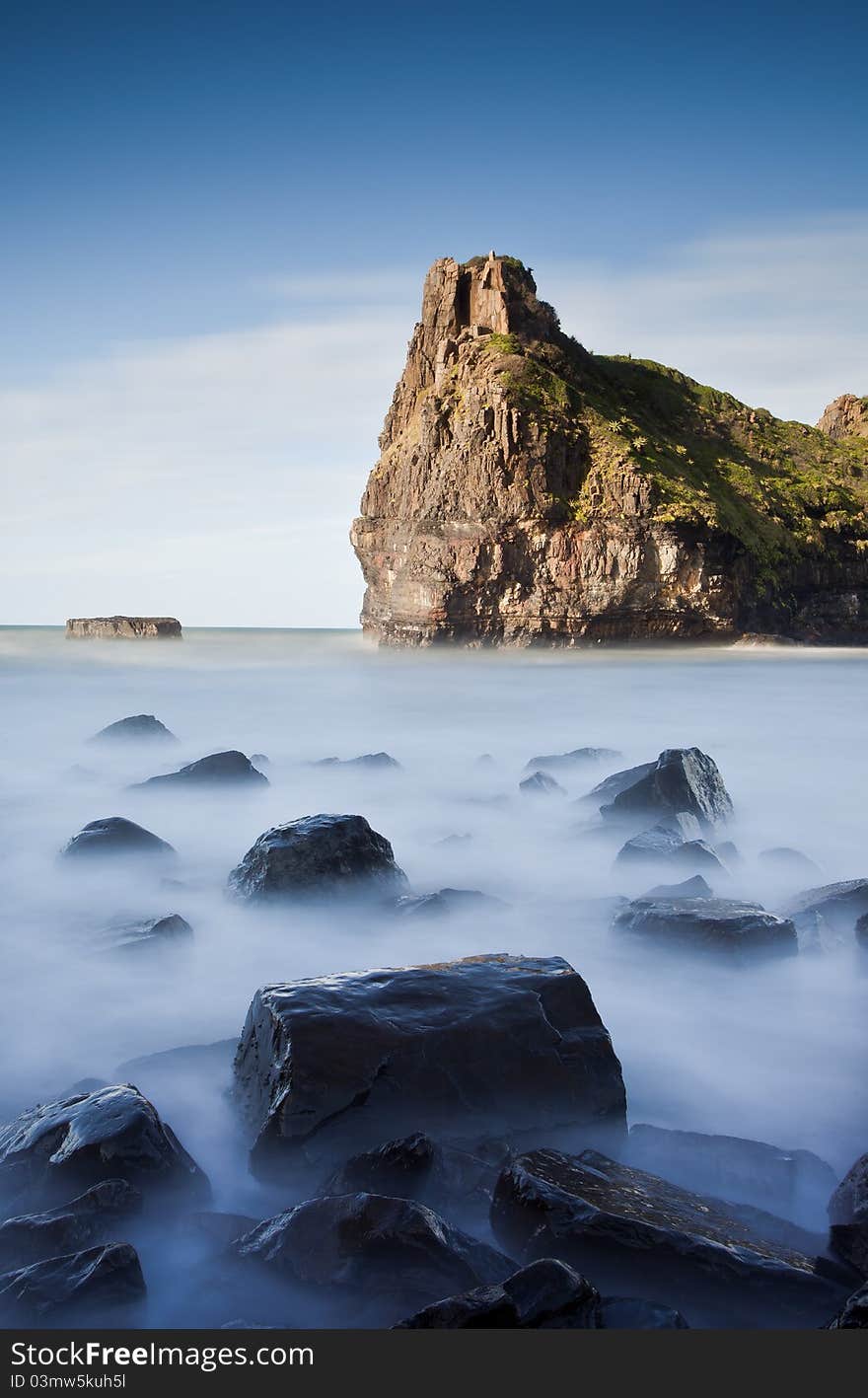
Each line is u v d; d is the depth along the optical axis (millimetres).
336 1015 4629
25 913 8227
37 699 28453
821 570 83500
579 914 8062
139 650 63344
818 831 11727
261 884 7863
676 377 105750
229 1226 3867
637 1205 3803
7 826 11562
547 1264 3295
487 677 40625
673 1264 3490
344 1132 4332
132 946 7004
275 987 5027
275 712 25516
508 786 14031
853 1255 3586
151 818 11961
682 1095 5105
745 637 70438
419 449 76875
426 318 85938
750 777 15227
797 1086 5203
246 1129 4609
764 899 8820
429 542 71938
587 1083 4656
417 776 14828
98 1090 4574
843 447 111125
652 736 20469
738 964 6527
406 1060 4484
